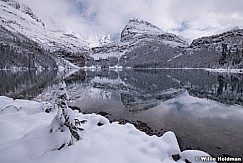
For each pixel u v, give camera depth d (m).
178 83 52.78
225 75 81.00
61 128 6.78
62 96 7.53
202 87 44.03
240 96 32.59
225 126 16.52
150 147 7.10
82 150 6.46
